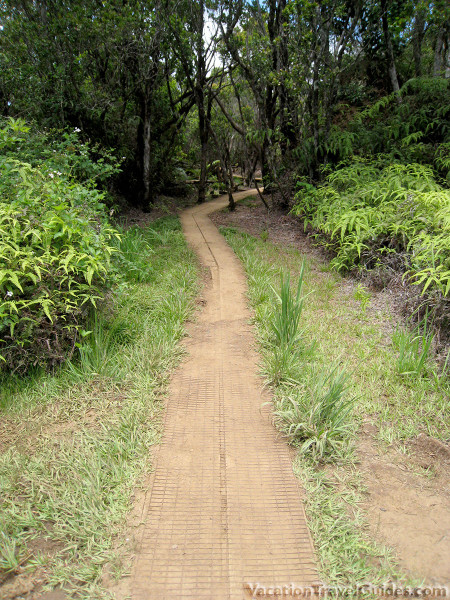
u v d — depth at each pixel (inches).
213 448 110.2
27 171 180.7
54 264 142.1
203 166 481.1
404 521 88.5
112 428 114.0
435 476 99.9
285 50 335.0
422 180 268.2
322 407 112.2
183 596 75.0
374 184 279.4
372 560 81.0
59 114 314.3
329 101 338.3
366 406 122.0
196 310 191.5
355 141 356.8
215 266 250.4
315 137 338.6
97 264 148.1
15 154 208.7
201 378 141.3
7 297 130.2
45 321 134.2
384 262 212.8
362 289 201.8
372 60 440.5
